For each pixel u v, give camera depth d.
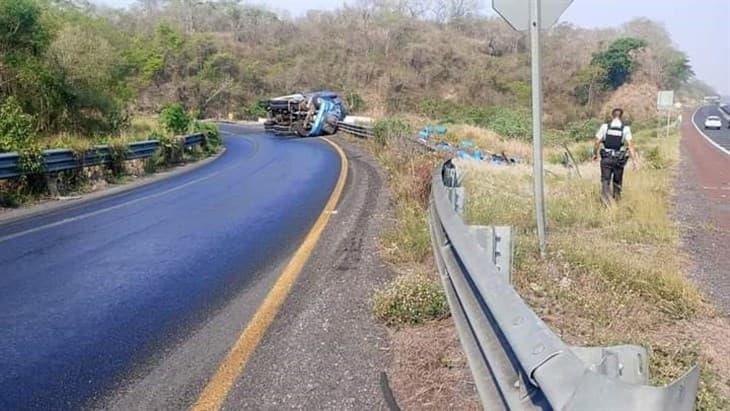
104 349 4.52
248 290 5.93
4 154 12.89
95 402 3.70
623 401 1.45
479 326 2.83
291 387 3.82
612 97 87.81
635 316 4.88
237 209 10.98
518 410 2.05
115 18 104.56
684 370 3.85
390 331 4.71
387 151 19.34
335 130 39.06
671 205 11.91
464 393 3.64
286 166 19.73
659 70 100.81
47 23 26.17
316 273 6.46
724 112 123.75
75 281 6.38
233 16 123.38
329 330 4.77
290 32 112.81
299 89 92.88
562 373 1.73
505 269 4.10
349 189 13.36
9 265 7.13
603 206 9.88
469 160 18.19
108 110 28.12
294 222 9.48
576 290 5.29
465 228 3.93
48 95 24.62
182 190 14.23
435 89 90.94
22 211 11.65
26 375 4.09
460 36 105.81
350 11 114.44
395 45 99.19
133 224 9.73
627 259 6.26
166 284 6.20
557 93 90.69
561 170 17.92
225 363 4.21
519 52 104.88
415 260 6.77
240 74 92.62
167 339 4.70
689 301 5.34
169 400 3.71
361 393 3.71
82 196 13.88
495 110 73.19
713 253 7.68
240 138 40.38
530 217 8.68
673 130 59.22
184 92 86.50
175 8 121.69
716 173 19.84
